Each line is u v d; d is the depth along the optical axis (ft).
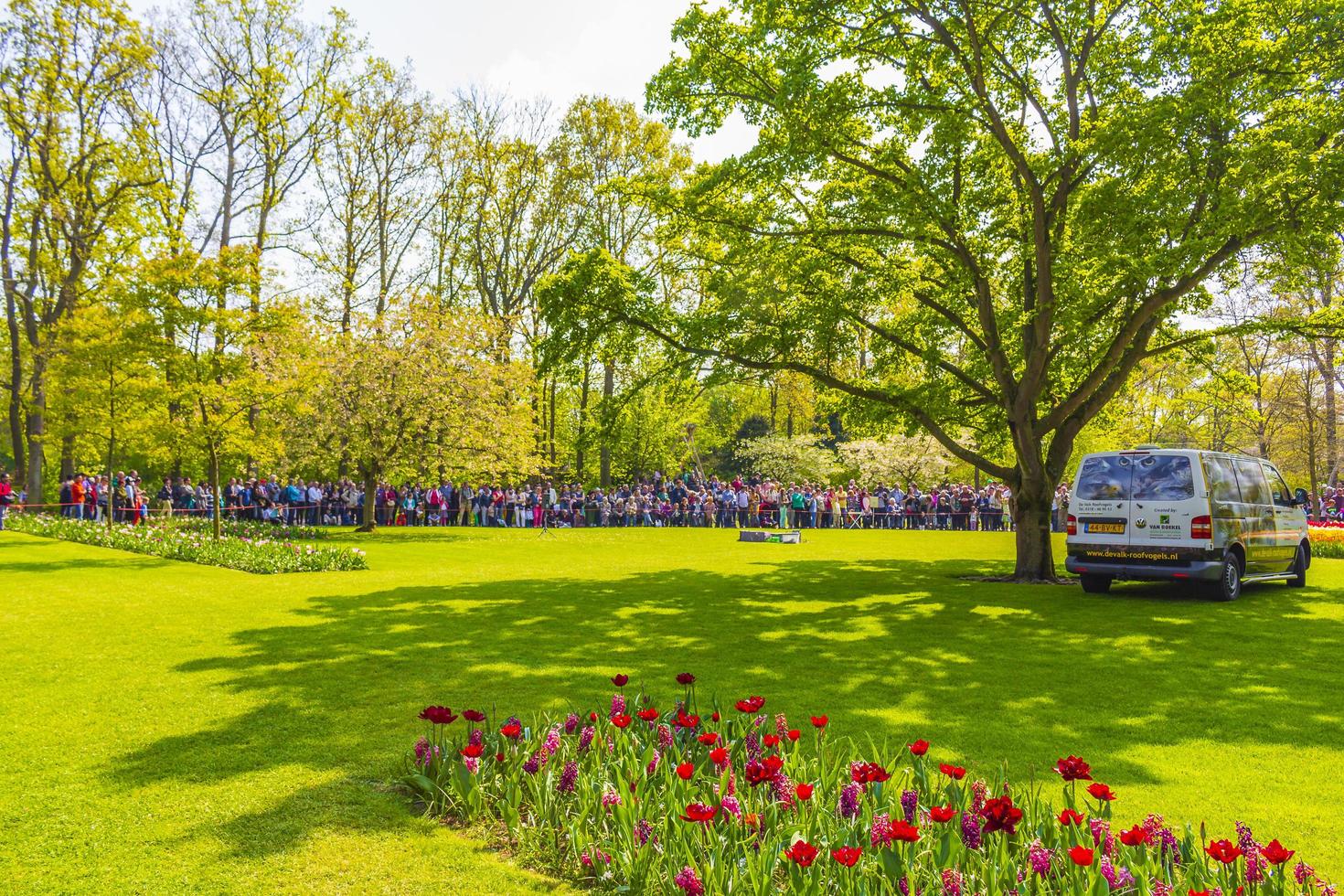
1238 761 17.03
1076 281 40.81
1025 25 47.37
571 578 50.01
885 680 23.66
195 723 18.86
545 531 105.29
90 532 70.03
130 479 100.58
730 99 48.26
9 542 68.80
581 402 150.61
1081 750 17.66
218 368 65.62
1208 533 39.19
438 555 67.92
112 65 99.60
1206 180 42.57
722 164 47.14
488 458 101.65
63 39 96.32
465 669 24.50
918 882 10.37
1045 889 9.96
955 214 45.50
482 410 101.45
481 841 12.80
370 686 22.41
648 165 128.77
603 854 11.59
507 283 134.21
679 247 57.82
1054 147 46.03
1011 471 50.90
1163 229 42.22
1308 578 51.67
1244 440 132.77
